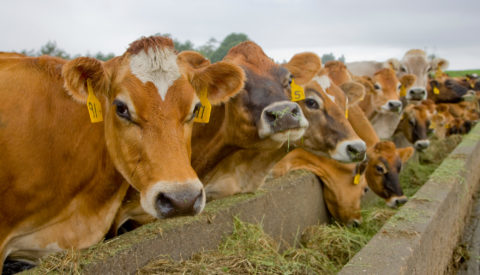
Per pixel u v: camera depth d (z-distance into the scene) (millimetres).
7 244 3254
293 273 3416
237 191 4875
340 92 5301
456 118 15742
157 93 2777
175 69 2871
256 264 3385
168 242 3412
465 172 6879
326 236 5285
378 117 9773
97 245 3111
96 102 2961
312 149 5121
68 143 3303
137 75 2791
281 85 4230
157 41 2898
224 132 4434
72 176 3330
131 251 3098
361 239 5434
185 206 2582
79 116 3354
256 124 4016
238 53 4371
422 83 11547
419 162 11633
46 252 3414
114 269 2971
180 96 2836
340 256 5090
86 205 3451
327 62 7059
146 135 2754
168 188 2596
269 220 4871
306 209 5914
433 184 5543
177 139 2781
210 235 3840
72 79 2715
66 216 3400
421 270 3799
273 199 4957
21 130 3137
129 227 4535
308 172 6168
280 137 3867
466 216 7227
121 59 2910
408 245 3551
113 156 3051
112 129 2998
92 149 3367
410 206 4598
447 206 5074
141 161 2777
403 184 9125
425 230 3918
